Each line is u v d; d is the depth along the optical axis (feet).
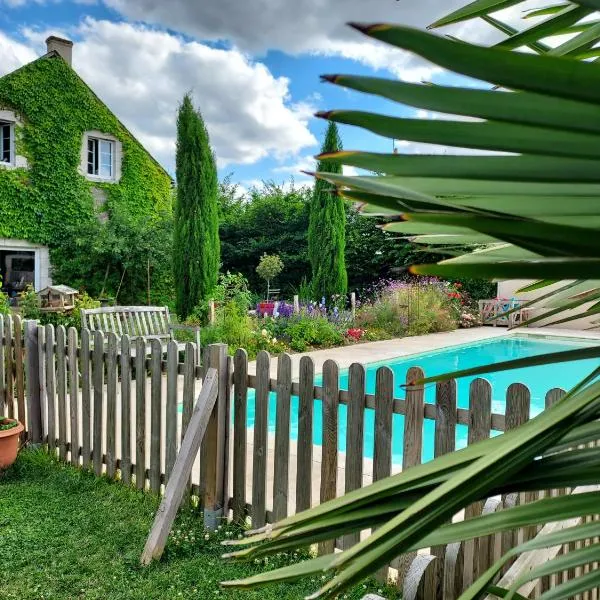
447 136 0.97
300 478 8.32
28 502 9.78
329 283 41.70
